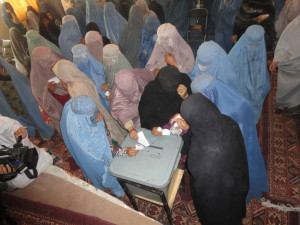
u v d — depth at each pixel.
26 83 3.54
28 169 1.77
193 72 2.69
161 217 2.49
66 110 2.10
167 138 1.96
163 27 2.73
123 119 2.32
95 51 3.68
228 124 1.59
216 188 1.57
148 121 2.30
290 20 4.06
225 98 1.94
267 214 2.35
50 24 5.08
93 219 1.50
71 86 2.68
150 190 1.75
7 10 5.16
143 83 2.59
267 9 3.60
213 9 4.31
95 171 2.36
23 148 1.72
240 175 1.64
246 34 2.56
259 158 2.18
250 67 2.75
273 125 3.35
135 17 4.06
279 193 2.52
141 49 3.89
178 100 2.24
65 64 2.63
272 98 3.80
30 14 5.87
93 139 2.08
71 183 1.86
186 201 2.61
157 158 1.82
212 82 1.93
